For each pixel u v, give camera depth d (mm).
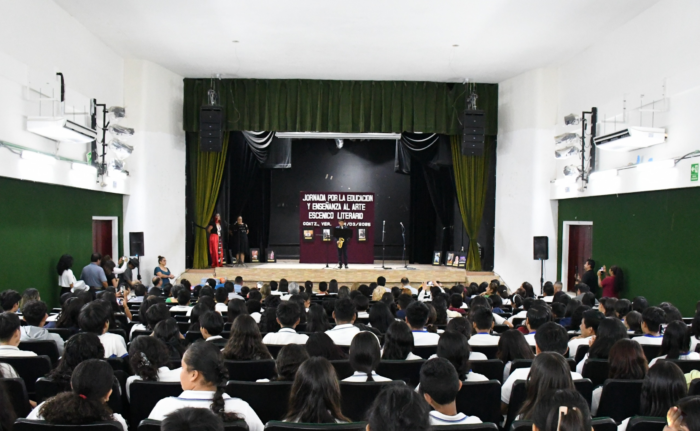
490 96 12875
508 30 9227
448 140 13398
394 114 12547
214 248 12977
